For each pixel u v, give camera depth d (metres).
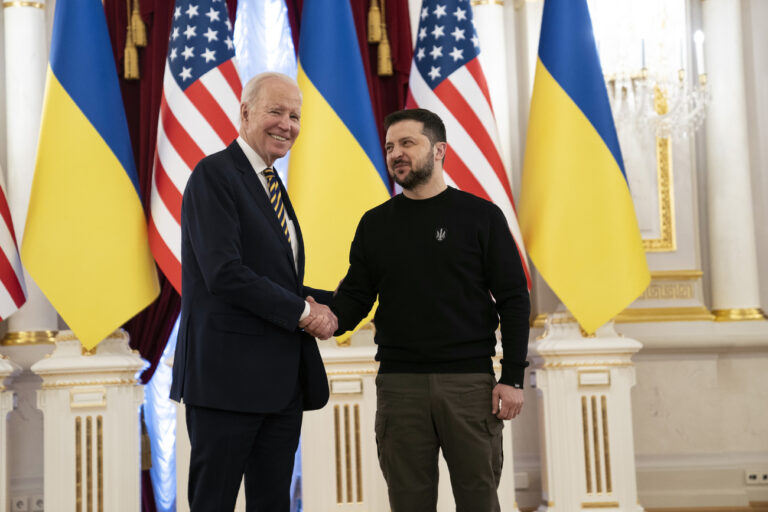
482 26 5.07
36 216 4.14
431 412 2.69
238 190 2.59
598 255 4.38
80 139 4.18
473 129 4.40
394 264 2.73
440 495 4.44
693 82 5.21
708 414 5.09
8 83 4.78
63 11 4.30
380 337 2.78
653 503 5.01
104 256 4.13
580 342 4.52
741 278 5.11
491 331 2.74
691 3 5.26
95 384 4.33
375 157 4.39
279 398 2.55
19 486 4.72
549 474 4.53
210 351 2.52
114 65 4.37
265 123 2.65
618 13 4.72
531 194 4.50
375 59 4.94
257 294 2.46
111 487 4.32
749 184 5.17
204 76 4.28
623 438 4.53
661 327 5.03
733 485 5.05
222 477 2.52
